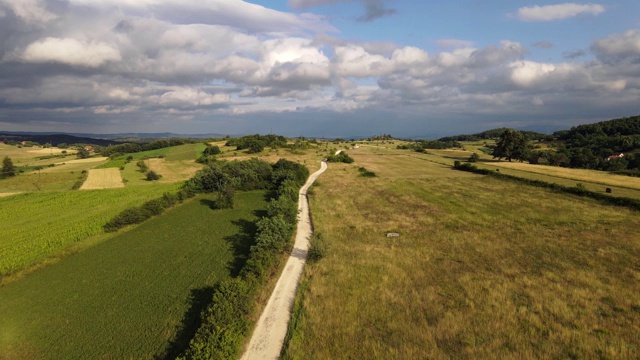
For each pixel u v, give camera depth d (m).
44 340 23.91
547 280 29.47
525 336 22.17
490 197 63.06
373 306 26.03
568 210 52.09
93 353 22.33
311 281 30.34
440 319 24.19
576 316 24.17
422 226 46.22
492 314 24.64
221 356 19.25
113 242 43.38
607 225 44.06
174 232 46.50
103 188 77.62
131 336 23.88
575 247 36.78
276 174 78.81
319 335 22.78
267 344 22.42
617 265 32.09
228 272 33.16
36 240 42.56
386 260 34.62
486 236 41.19
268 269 32.06
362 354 20.94
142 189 75.19
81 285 31.78
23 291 31.28
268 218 44.06
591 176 79.69
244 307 24.66
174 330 24.33
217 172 74.31
